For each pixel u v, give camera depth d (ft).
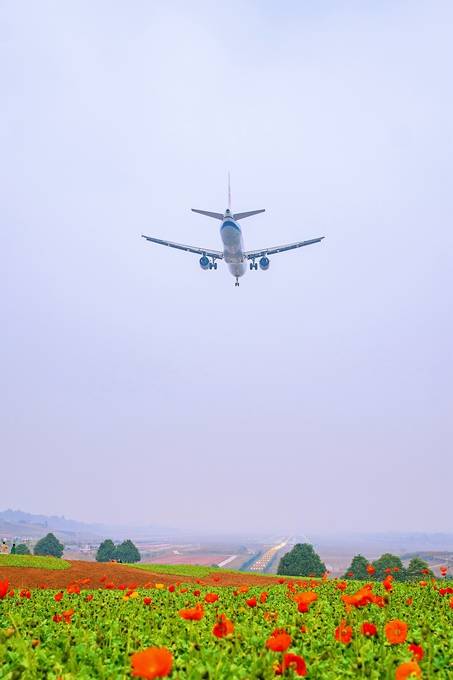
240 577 102.32
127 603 40.29
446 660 18.76
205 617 29.17
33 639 21.02
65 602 41.37
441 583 66.18
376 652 18.97
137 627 25.86
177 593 51.19
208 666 16.35
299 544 220.02
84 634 21.89
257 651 19.26
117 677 16.49
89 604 39.37
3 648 18.38
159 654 10.73
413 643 20.47
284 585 70.18
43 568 87.97
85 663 18.54
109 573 89.04
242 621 28.04
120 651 20.17
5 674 16.67
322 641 21.53
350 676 16.56
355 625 25.04
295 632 22.91
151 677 10.53
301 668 14.71
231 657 18.34
